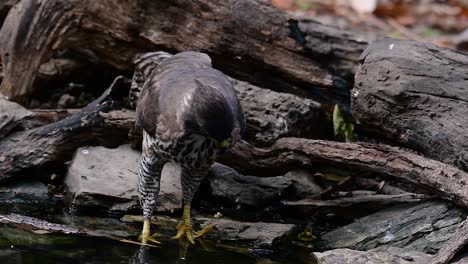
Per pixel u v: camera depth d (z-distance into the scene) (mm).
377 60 11008
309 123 11992
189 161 9406
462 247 9117
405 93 10719
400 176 10352
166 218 10844
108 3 12500
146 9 12453
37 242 9609
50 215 10680
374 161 10477
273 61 12516
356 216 11055
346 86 12836
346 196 11391
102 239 9938
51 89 13797
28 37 12672
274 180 11703
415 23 21203
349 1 21859
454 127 10398
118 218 10758
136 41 12688
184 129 8945
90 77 13953
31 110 12180
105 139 11727
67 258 9203
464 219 9953
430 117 10609
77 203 10820
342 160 10688
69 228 10055
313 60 12609
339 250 9672
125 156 11602
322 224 11156
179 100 9164
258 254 9930
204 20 12414
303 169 11656
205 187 11602
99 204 10844
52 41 12727
